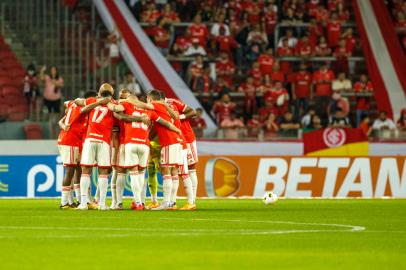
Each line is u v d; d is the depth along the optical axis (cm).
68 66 6247
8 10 6400
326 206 3909
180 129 3425
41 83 6169
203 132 5162
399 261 1747
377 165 4903
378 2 7162
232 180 4850
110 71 6222
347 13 7106
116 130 3462
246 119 6278
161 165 3462
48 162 4784
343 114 6306
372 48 6881
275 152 5166
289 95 6475
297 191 4875
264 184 4869
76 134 3525
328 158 4888
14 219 2856
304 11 6962
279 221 2825
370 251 1923
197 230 2411
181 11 6862
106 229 2438
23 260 1712
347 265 1677
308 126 6003
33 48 6316
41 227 2509
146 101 3462
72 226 2547
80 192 3525
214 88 6391
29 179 4794
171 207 3478
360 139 5006
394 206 3941
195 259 1739
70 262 1683
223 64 6544
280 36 6900
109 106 3334
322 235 2295
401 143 5259
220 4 6869
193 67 6412
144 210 3412
